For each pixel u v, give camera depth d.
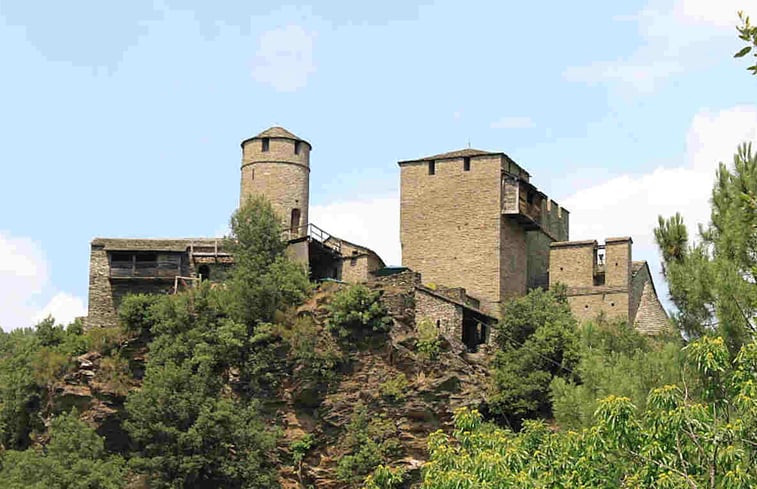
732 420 26.75
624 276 68.56
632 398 31.08
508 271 69.81
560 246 71.31
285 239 74.00
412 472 57.16
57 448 57.12
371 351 61.62
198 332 63.16
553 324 59.75
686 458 25.78
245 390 62.22
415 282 64.06
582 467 26.80
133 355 64.38
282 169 76.69
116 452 61.62
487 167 70.38
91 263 70.81
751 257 30.48
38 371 63.12
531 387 56.97
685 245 32.41
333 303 62.81
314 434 60.41
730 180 32.06
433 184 71.75
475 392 58.75
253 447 57.84
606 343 43.66
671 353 31.16
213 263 71.25
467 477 27.50
